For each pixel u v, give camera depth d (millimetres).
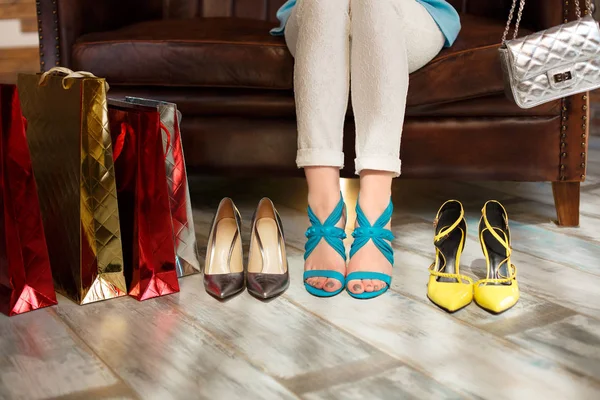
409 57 1652
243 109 1888
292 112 1877
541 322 1298
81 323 1302
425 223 1915
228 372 1120
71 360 1158
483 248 1430
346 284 1431
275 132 1906
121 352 1187
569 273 1540
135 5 2254
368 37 1455
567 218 1878
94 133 1341
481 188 2312
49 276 1378
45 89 1426
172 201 1502
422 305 1376
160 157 1369
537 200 2156
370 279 1409
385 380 1094
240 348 1201
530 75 1642
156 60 1847
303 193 2273
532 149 1847
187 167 1949
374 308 1362
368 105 1471
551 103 1815
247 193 2270
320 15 1464
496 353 1180
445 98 1744
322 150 1471
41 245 1358
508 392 1060
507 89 1688
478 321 1304
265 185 2383
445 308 1339
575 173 1841
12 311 1335
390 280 1442
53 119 1411
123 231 1469
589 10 1735
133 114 1387
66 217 1406
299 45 1499
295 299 1409
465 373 1114
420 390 1065
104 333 1260
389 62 1451
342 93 1488
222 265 1475
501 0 2139
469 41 1743
